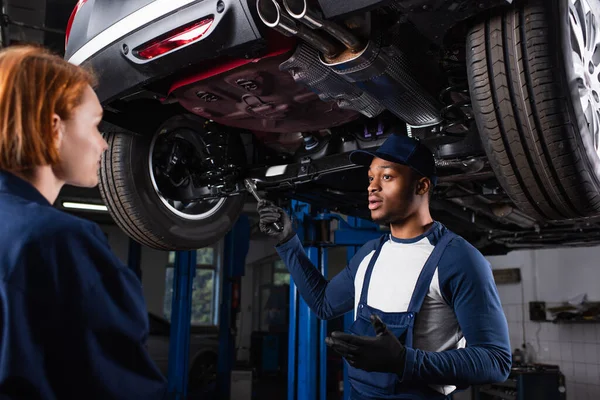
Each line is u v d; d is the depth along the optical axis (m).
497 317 1.20
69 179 0.73
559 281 6.32
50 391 0.59
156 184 2.04
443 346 1.24
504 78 1.19
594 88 1.45
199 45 1.30
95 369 0.60
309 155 2.11
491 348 1.15
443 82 1.53
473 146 1.66
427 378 1.07
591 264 5.96
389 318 1.26
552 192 1.30
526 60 1.16
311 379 3.98
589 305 5.82
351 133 2.00
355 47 1.25
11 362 0.57
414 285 1.27
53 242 0.61
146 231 2.01
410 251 1.33
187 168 2.15
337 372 6.86
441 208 2.96
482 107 1.25
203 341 7.04
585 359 5.84
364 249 1.52
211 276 13.17
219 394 6.02
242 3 1.21
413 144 1.38
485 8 1.11
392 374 1.22
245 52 1.31
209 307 13.01
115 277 0.64
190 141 2.17
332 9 1.12
